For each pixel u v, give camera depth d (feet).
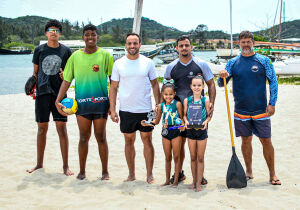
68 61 14.88
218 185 13.79
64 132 16.12
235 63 14.19
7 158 18.19
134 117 14.35
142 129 14.39
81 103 14.64
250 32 13.66
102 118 14.75
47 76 15.64
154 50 134.21
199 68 13.87
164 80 13.89
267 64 13.56
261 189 12.50
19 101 40.55
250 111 13.92
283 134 22.06
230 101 36.99
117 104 34.94
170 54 136.15
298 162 16.58
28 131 24.72
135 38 13.84
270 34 189.37
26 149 20.04
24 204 12.10
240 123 14.28
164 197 12.27
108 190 13.42
